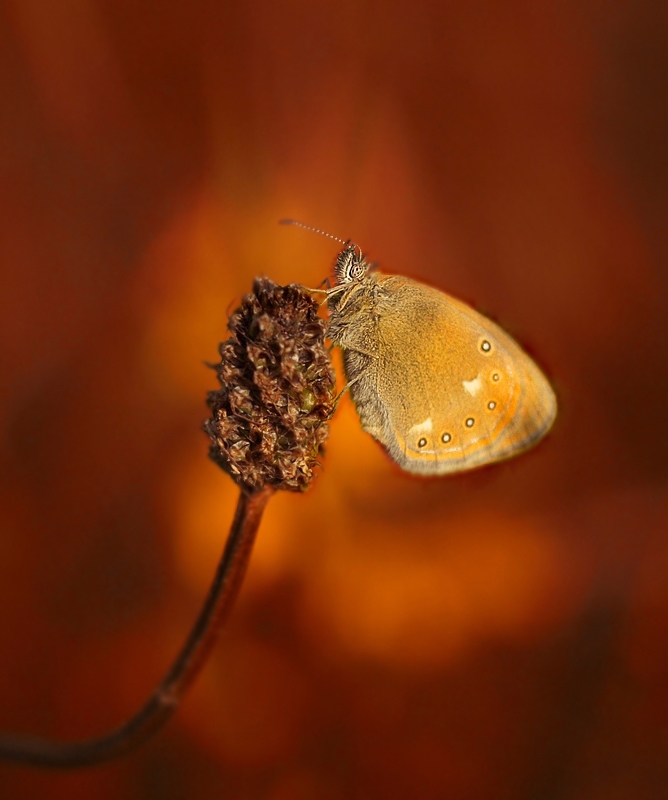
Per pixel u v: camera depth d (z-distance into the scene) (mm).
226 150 263
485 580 253
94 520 252
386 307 224
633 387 262
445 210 267
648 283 267
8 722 243
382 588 251
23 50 260
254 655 248
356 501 253
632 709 247
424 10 268
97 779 242
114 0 261
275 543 251
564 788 244
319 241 261
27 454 253
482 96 269
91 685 246
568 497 257
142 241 260
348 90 266
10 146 260
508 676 249
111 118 262
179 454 254
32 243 259
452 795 244
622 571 253
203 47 263
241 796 243
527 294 267
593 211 270
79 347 257
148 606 250
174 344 257
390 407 225
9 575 249
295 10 265
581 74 274
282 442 212
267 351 210
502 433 228
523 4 270
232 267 259
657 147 271
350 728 246
